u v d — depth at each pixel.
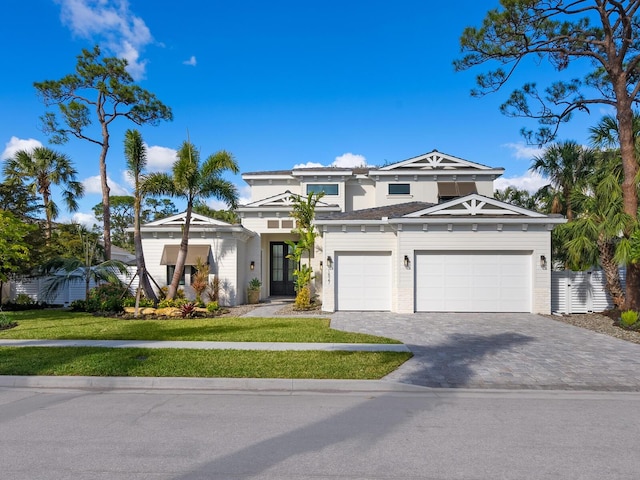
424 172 23.62
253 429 5.27
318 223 16.95
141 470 4.14
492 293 16.17
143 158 18.64
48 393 6.95
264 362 8.29
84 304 17.59
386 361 8.45
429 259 16.34
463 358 8.93
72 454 4.52
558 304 16.27
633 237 12.92
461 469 4.19
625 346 10.16
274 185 25.36
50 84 23.02
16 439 4.95
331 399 6.59
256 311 17.25
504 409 6.08
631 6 13.74
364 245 16.98
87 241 20.69
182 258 18.00
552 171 18.91
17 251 15.57
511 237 16.02
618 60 14.30
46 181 25.94
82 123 23.86
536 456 4.49
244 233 20.47
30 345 9.93
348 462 4.34
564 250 18.38
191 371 7.70
